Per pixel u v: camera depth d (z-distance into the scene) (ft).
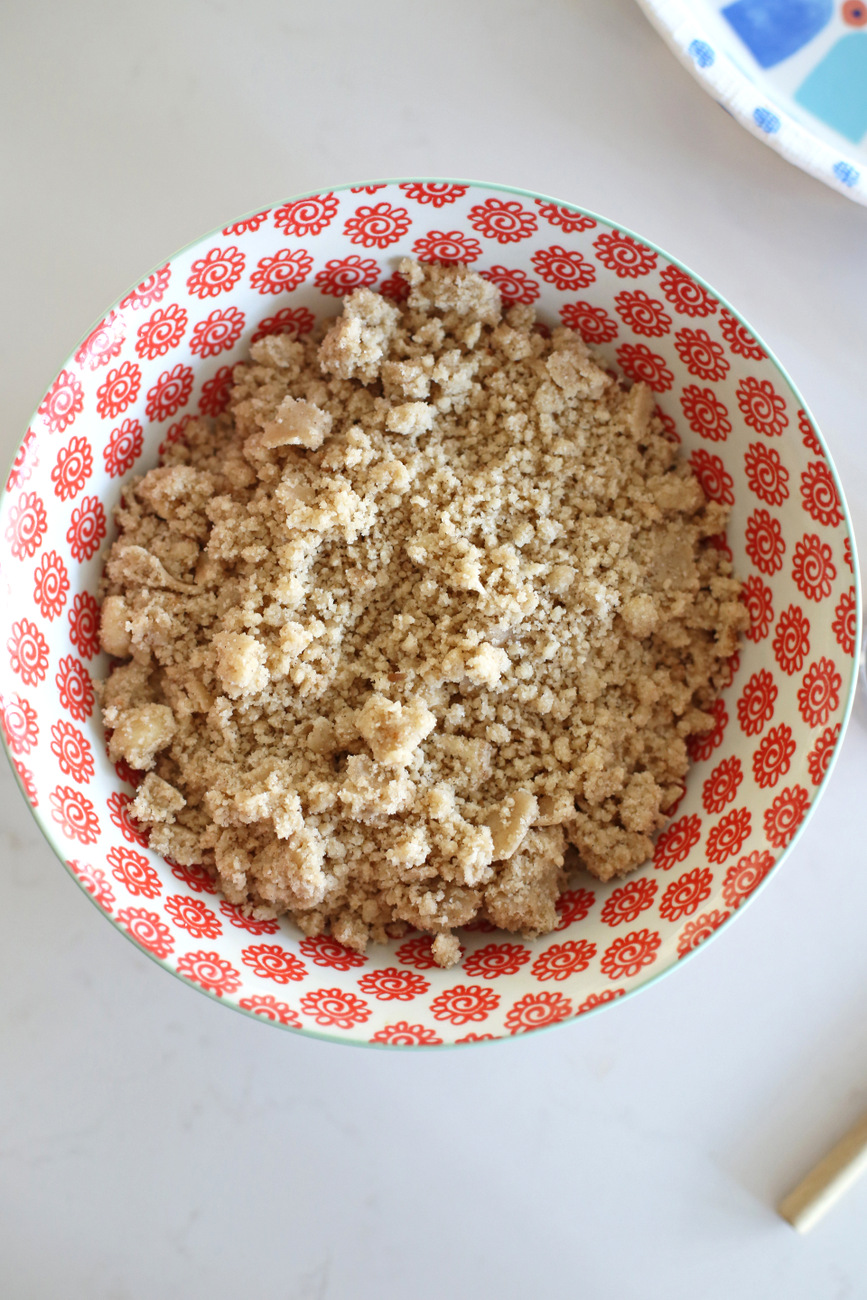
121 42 1.29
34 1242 1.23
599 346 1.21
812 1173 1.22
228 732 1.13
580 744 1.14
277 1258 1.23
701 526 1.20
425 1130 1.24
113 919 1.04
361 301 1.16
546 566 1.15
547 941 1.13
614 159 1.30
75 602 1.15
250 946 1.10
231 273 1.13
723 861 1.10
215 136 1.29
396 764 1.10
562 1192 1.24
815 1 1.27
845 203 1.30
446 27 1.30
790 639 1.13
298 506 1.13
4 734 1.04
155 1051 1.24
